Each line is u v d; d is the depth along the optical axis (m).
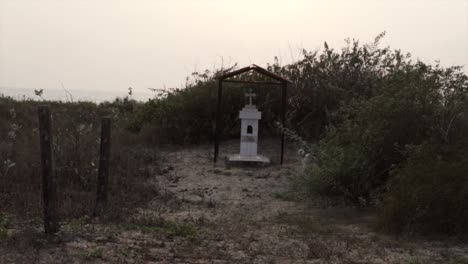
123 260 5.56
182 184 10.87
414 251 6.40
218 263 5.73
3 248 5.69
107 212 7.56
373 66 15.80
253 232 7.27
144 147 14.63
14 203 7.88
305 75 16.09
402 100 8.86
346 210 8.59
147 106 17.11
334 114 12.31
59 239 6.05
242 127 13.09
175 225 7.26
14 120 15.87
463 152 7.73
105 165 7.59
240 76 16.50
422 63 10.88
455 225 7.04
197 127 15.76
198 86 16.66
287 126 15.46
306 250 6.39
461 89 8.91
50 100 20.59
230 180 11.34
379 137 8.96
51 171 6.16
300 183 9.84
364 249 6.43
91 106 20.28
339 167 9.11
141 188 9.73
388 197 7.77
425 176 7.45
